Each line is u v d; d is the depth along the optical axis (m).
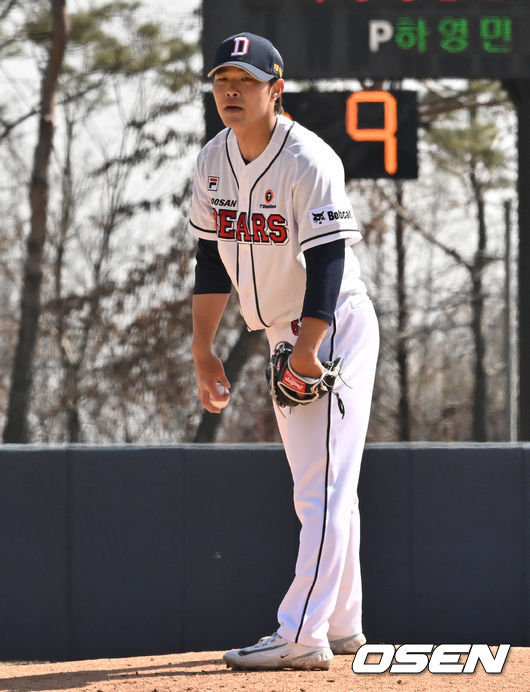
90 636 14.62
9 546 14.63
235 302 56.75
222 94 10.38
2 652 14.58
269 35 27.06
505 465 14.78
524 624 14.69
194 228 11.84
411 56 27.02
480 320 70.69
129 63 56.25
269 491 14.77
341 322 11.05
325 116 27.25
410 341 69.69
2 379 70.06
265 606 14.71
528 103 27.75
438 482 14.77
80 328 59.56
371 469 14.73
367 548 14.71
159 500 14.72
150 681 10.51
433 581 14.72
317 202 10.43
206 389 12.29
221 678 10.43
